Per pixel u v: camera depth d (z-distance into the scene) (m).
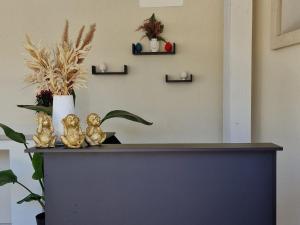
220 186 1.13
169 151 1.13
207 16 2.86
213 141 2.91
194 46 2.88
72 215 1.17
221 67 2.87
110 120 2.96
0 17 2.93
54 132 1.29
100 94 2.95
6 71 2.96
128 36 2.90
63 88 1.38
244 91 2.41
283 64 2.03
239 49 2.40
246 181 1.13
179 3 2.86
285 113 2.00
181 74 2.84
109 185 1.16
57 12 2.92
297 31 1.76
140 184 1.15
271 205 1.12
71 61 1.39
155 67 2.92
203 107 2.91
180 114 2.93
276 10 2.06
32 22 2.93
